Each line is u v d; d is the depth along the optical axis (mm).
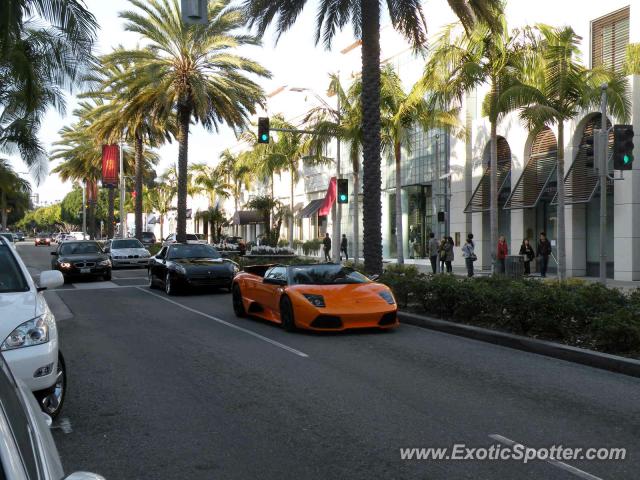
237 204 61125
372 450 5133
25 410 2295
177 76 26750
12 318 5375
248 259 27984
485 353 9383
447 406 6414
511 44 20266
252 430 5684
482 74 20062
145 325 12531
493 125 20906
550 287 10938
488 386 7277
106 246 32219
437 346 9969
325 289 11445
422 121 26391
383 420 5941
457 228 31547
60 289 20625
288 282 11867
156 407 6477
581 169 23734
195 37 26078
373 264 16609
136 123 29797
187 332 11555
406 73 36688
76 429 5758
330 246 40344
